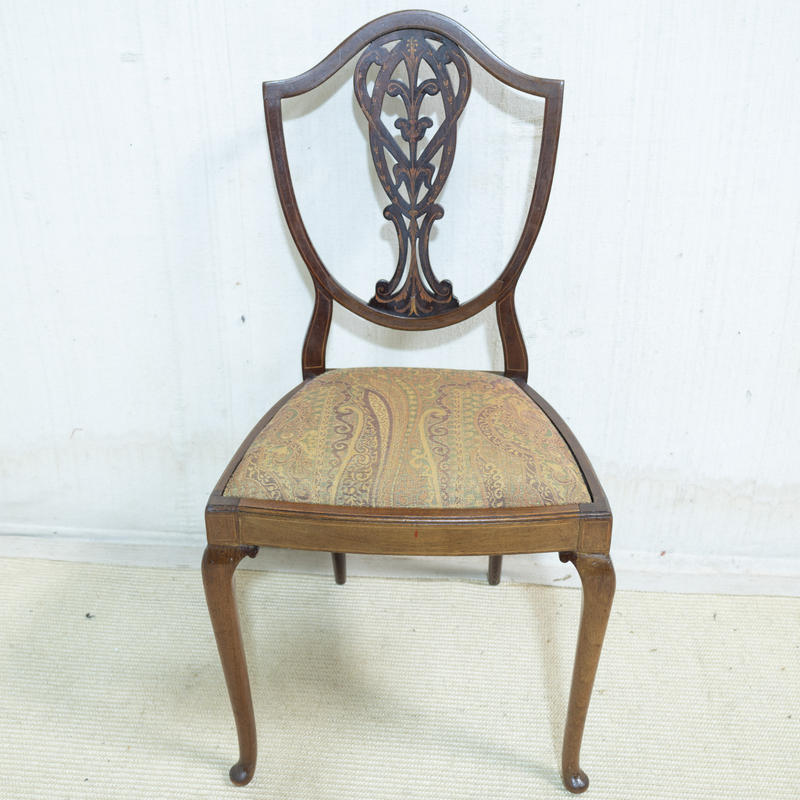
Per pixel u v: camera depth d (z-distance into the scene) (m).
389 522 0.77
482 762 0.99
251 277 1.23
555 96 0.95
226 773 0.97
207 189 1.17
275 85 0.96
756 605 1.29
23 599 1.29
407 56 0.96
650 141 1.08
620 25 1.02
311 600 1.30
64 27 1.07
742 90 1.04
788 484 1.32
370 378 1.02
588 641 0.83
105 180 1.17
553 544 0.79
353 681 1.12
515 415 0.91
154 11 1.06
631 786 0.95
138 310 1.26
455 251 1.19
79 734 1.02
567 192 1.13
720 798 0.93
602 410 1.29
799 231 1.12
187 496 1.42
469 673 1.14
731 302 1.18
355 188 1.16
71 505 1.44
